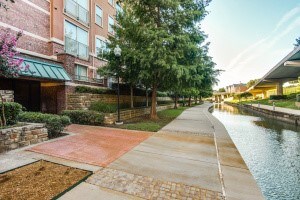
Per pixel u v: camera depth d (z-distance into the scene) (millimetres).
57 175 3793
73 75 12836
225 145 6590
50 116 7285
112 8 21594
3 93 6750
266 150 7691
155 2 10695
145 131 8609
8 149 5273
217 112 28719
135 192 3311
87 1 17078
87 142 6383
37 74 9742
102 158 4875
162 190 3416
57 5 13461
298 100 23828
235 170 4391
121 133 7988
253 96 73438
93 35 17797
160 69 10156
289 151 7531
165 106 23844
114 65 11391
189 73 10133
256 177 5148
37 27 12258
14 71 5676
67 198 3021
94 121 9797
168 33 10430
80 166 4285
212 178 3943
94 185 3480
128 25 11180
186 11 10461
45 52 12805
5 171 3863
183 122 12031
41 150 5348
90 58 17188
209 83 13555
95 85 15719
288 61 23469
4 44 5223
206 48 12172
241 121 17359
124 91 16844
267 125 14797
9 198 2932
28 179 3590
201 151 5812
